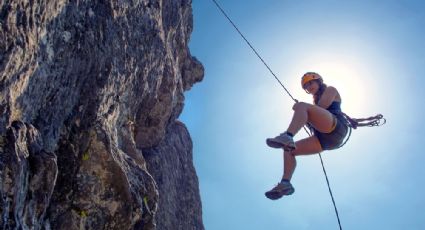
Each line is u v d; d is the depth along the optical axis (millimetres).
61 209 7684
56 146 7703
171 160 14625
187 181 15297
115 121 9820
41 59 6547
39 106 6906
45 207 6730
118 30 9172
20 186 5996
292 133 6047
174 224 13680
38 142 6699
